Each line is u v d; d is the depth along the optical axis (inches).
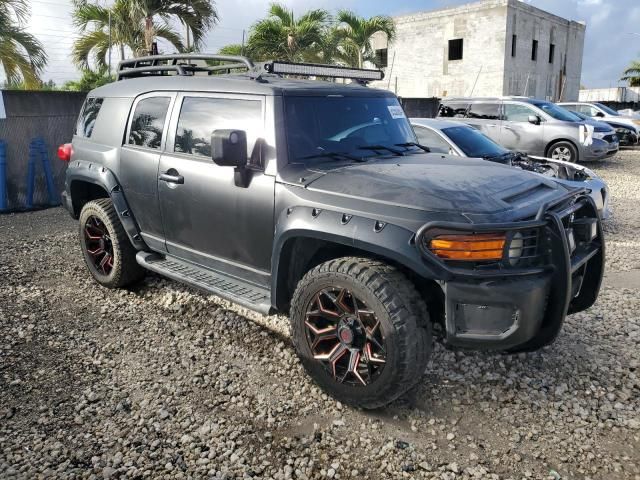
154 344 163.6
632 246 278.2
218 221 155.3
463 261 115.2
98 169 193.5
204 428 122.5
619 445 118.1
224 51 629.9
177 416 127.7
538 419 127.6
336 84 166.6
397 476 108.7
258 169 144.1
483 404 133.1
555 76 1278.3
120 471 108.5
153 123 178.4
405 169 140.3
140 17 504.4
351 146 155.6
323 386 133.0
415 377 120.0
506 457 114.6
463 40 1120.2
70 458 112.6
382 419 127.5
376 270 120.6
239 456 114.0
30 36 455.8
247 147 147.9
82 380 142.9
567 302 121.6
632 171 559.5
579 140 510.3
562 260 119.7
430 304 135.4
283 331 172.1
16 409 129.4
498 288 114.0
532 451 116.4
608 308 191.9
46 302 195.5
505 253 115.6
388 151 160.6
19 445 116.3
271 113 144.8
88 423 124.5
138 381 142.8
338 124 156.4
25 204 381.4
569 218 133.1
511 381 142.3
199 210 159.9
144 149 179.2
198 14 518.0
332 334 129.6
